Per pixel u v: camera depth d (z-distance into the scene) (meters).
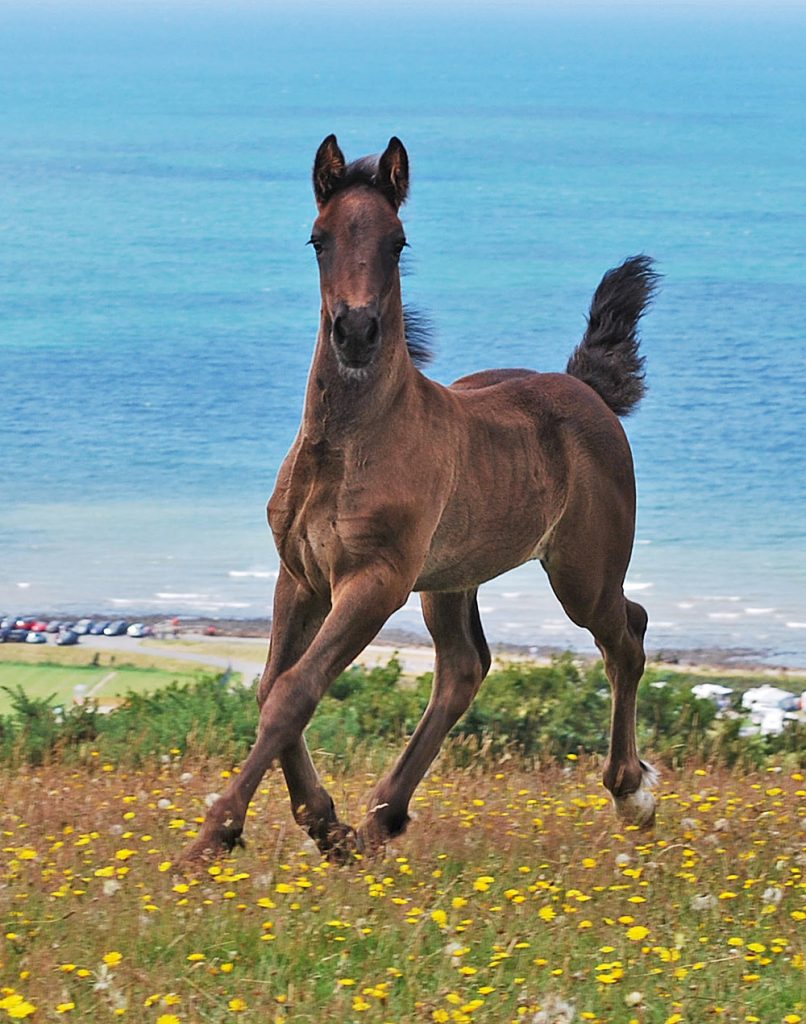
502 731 11.21
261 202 197.12
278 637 6.80
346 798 8.00
